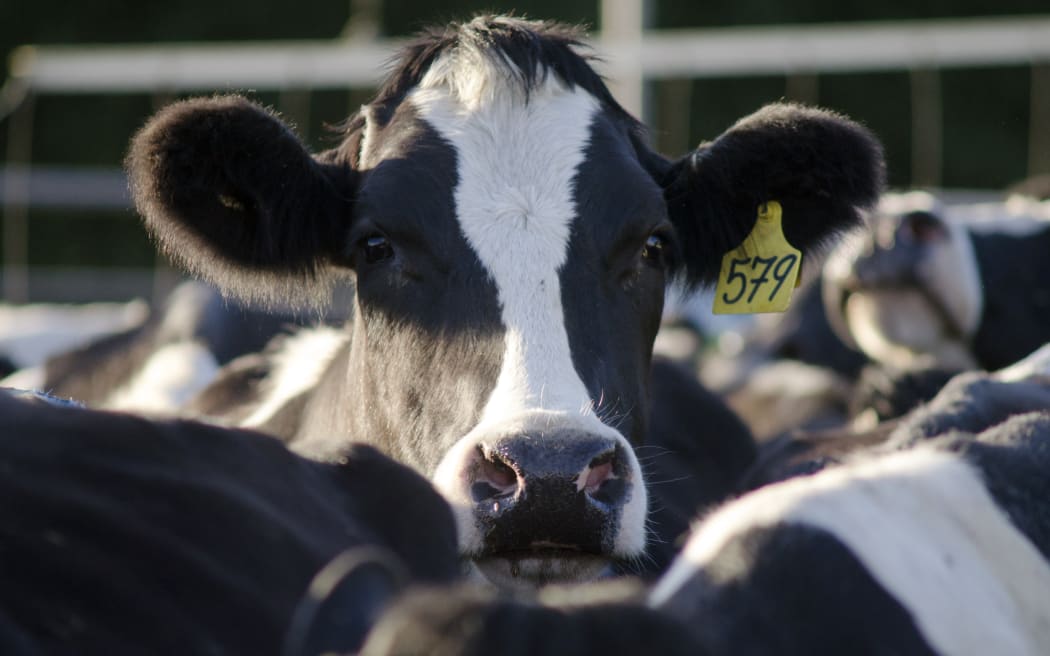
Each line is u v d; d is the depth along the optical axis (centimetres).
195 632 370
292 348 978
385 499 445
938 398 618
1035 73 5353
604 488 582
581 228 666
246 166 688
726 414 1042
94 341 1541
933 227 1388
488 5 5278
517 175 677
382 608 333
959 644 329
